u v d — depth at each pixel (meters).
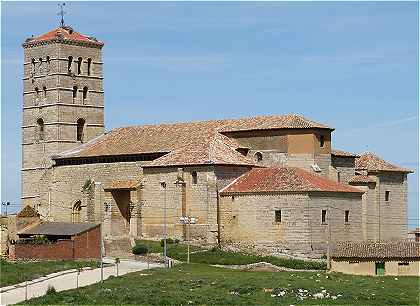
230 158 146.62
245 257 135.00
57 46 181.88
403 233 161.38
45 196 174.50
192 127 160.50
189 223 145.00
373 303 101.44
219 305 99.12
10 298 104.81
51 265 128.50
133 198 153.38
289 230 135.75
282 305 99.12
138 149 159.00
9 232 151.88
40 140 183.75
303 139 149.75
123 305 99.31
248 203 139.50
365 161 160.38
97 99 186.00
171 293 105.81
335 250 132.00
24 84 186.88
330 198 137.75
